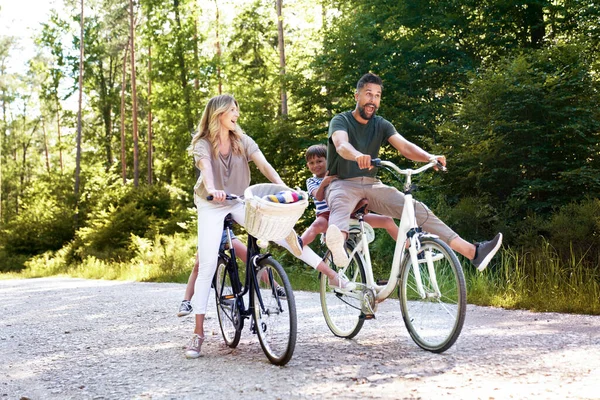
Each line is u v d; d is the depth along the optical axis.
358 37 17.36
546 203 11.50
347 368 4.12
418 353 4.51
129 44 45.06
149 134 40.25
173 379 4.11
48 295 11.57
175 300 9.20
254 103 24.17
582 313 6.69
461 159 12.04
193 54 32.28
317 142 18.55
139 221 29.78
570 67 12.47
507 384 3.57
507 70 12.35
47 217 35.19
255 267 4.66
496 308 7.29
